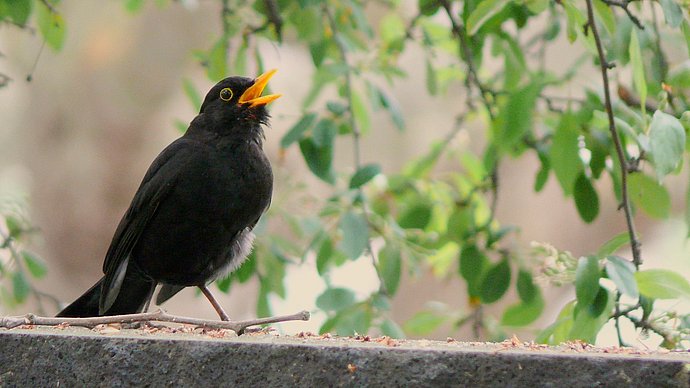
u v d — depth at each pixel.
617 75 11.34
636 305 9.65
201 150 9.98
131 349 5.95
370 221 11.54
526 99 10.67
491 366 5.54
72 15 18.11
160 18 18.20
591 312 9.12
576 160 10.64
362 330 10.69
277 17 11.96
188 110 18.75
